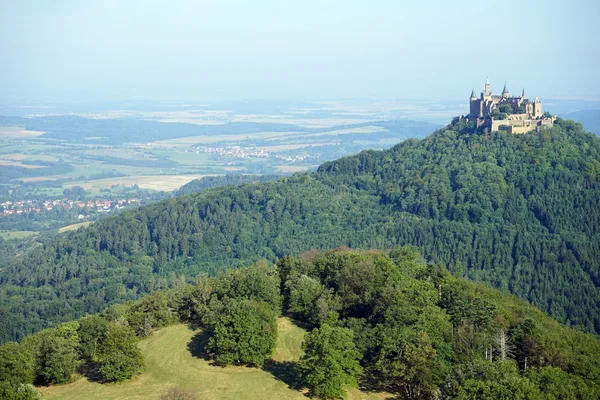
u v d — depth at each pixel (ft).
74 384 336.08
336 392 309.42
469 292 398.42
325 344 314.55
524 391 265.75
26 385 300.40
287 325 411.75
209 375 343.46
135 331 404.57
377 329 348.59
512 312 393.09
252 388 326.44
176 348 381.60
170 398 306.96
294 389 325.21
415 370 301.43
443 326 335.88
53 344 336.29
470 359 312.09
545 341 328.49
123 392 324.19
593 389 284.82
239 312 356.79
